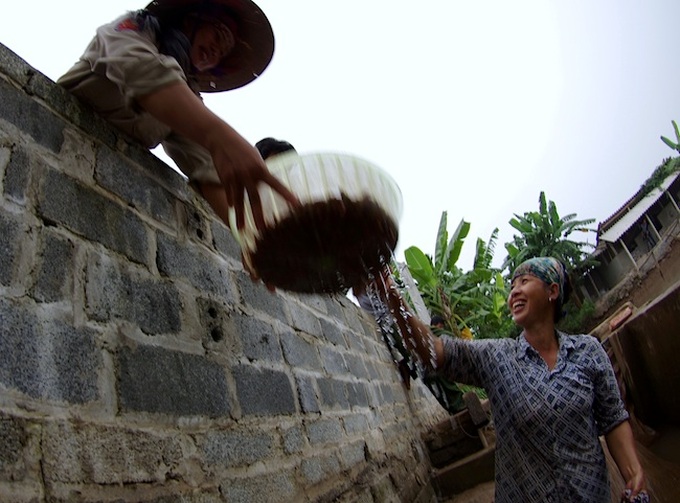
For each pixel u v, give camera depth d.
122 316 1.23
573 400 1.64
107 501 0.97
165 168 1.73
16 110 1.16
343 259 1.06
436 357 1.97
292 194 0.93
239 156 0.99
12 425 0.83
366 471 2.69
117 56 1.17
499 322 14.21
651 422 2.37
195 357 1.47
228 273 1.92
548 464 1.64
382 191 1.02
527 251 25.50
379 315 1.92
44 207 1.12
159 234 1.55
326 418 2.38
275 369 2.00
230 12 1.56
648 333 2.22
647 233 23.55
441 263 12.05
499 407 1.79
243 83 1.76
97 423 1.02
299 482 1.83
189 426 1.32
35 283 1.01
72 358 1.02
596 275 27.30
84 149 1.34
